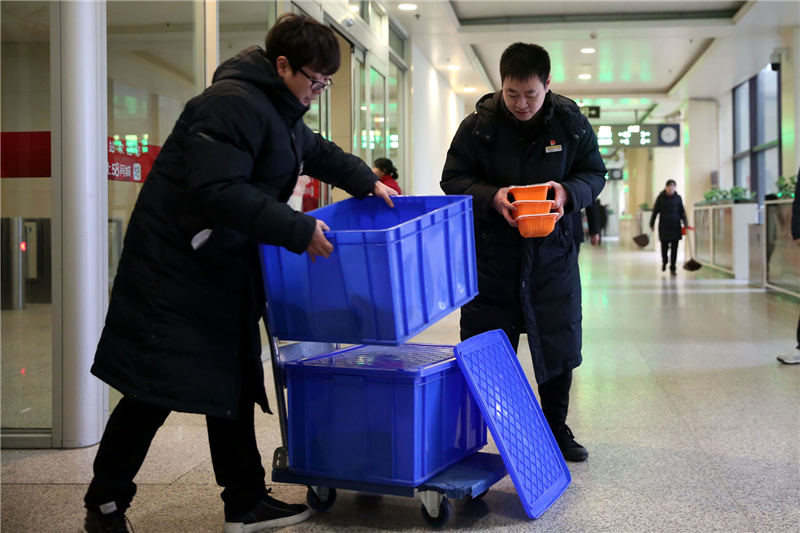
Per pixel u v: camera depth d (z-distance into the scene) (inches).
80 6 126.6
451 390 94.3
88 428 130.0
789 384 165.9
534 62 97.3
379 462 88.2
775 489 100.0
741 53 530.3
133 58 154.9
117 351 78.2
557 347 109.7
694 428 131.9
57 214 127.3
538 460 97.6
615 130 794.2
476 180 109.6
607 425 135.2
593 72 623.2
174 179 78.7
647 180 1149.1
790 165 473.1
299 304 86.5
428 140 538.3
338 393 90.3
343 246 81.1
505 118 107.5
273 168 80.2
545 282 109.4
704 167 731.4
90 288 129.3
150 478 109.8
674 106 793.6
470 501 97.7
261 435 131.5
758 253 398.3
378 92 364.5
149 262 78.5
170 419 147.7
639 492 99.7
